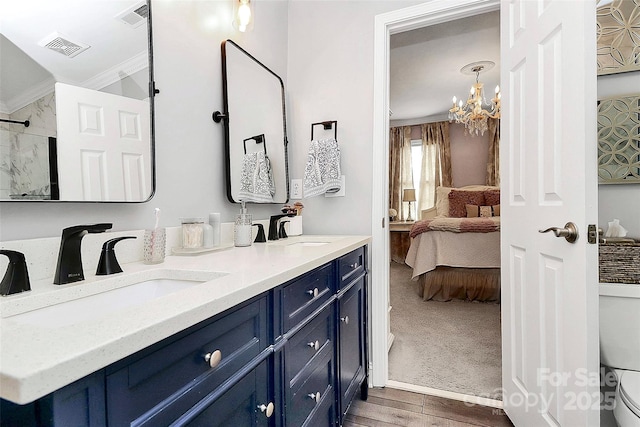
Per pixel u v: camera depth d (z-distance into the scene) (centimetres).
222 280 77
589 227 98
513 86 147
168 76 129
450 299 355
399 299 362
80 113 97
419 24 190
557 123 113
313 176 195
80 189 97
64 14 94
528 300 134
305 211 211
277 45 206
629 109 147
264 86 190
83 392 42
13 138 82
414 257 373
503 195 158
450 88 462
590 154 98
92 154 100
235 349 72
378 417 161
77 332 46
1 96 81
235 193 163
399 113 597
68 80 95
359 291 169
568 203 107
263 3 192
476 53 348
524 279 138
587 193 99
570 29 105
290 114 214
